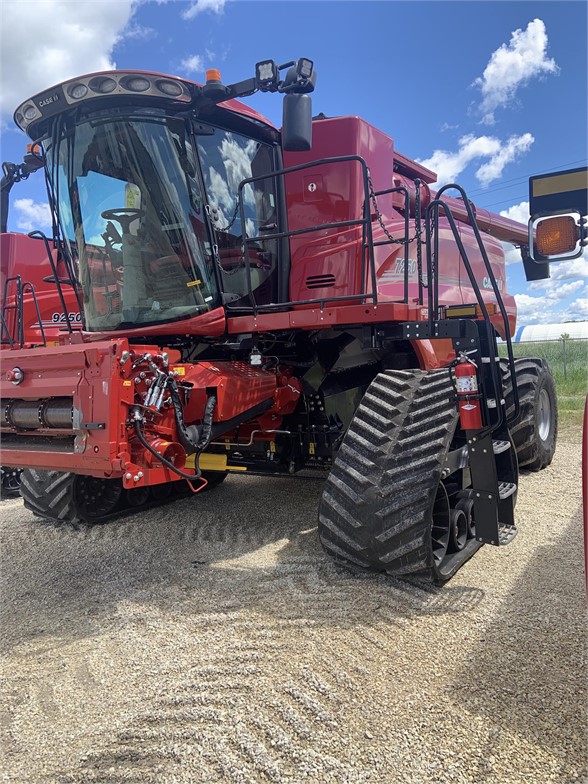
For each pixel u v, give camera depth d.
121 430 2.82
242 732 2.03
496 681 2.26
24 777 1.90
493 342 3.09
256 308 3.68
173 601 3.14
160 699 2.26
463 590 3.07
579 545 3.71
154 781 1.85
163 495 5.05
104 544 4.12
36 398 3.18
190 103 3.44
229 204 3.88
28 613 3.10
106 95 3.33
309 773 1.85
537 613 2.78
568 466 6.09
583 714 2.05
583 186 1.91
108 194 3.68
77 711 2.23
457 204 6.42
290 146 3.17
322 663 2.44
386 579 3.22
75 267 3.98
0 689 2.41
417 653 2.49
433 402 3.20
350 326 3.59
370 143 4.23
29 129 3.83
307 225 4.14
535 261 2.01
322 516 3.24
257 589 3.21
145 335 3.74
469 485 3.70
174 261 3.62
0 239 6.32
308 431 4.19
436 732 2.00
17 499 5.95
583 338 18.58
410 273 4.47
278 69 3.14
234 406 3.46
